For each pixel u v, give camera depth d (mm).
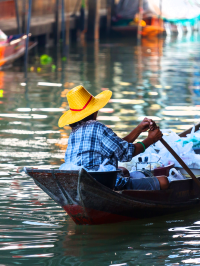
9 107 24453
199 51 53781
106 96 11164
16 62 42031
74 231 10578
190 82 33219
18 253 9344
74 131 11023
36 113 23188
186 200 12516
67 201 10727
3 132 19562
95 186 10281
